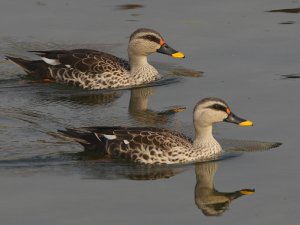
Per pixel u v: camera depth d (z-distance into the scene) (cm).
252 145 2109
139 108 2394
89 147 2061
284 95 2392
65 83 2619
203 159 2050
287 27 2914
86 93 2555
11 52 2767
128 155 2030
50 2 3158
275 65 2619
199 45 2791
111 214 1775
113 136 2047
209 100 2053
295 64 2617
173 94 2495
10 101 2434
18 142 2114
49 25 2959
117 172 1978
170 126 2239
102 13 3061
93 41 2838
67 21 2992
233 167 2005
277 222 1748
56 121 2267
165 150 2027
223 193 1883
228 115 2050
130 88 2600
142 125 2244
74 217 1759
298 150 2064
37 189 1883
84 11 3078
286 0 3203
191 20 2989
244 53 2719
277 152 2062
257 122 2227
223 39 2830
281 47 2748
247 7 3119
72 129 2116
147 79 2623
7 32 2908
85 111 2362
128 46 2641
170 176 1969
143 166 2017
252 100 2369
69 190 1880
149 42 2617
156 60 2795
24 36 2877
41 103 2428
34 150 2072
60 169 1984
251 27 2920
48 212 1780
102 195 1859
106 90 2595
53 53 2650
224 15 3034
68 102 2447
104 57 2638
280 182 1919
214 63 2667
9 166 1992
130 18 3012
